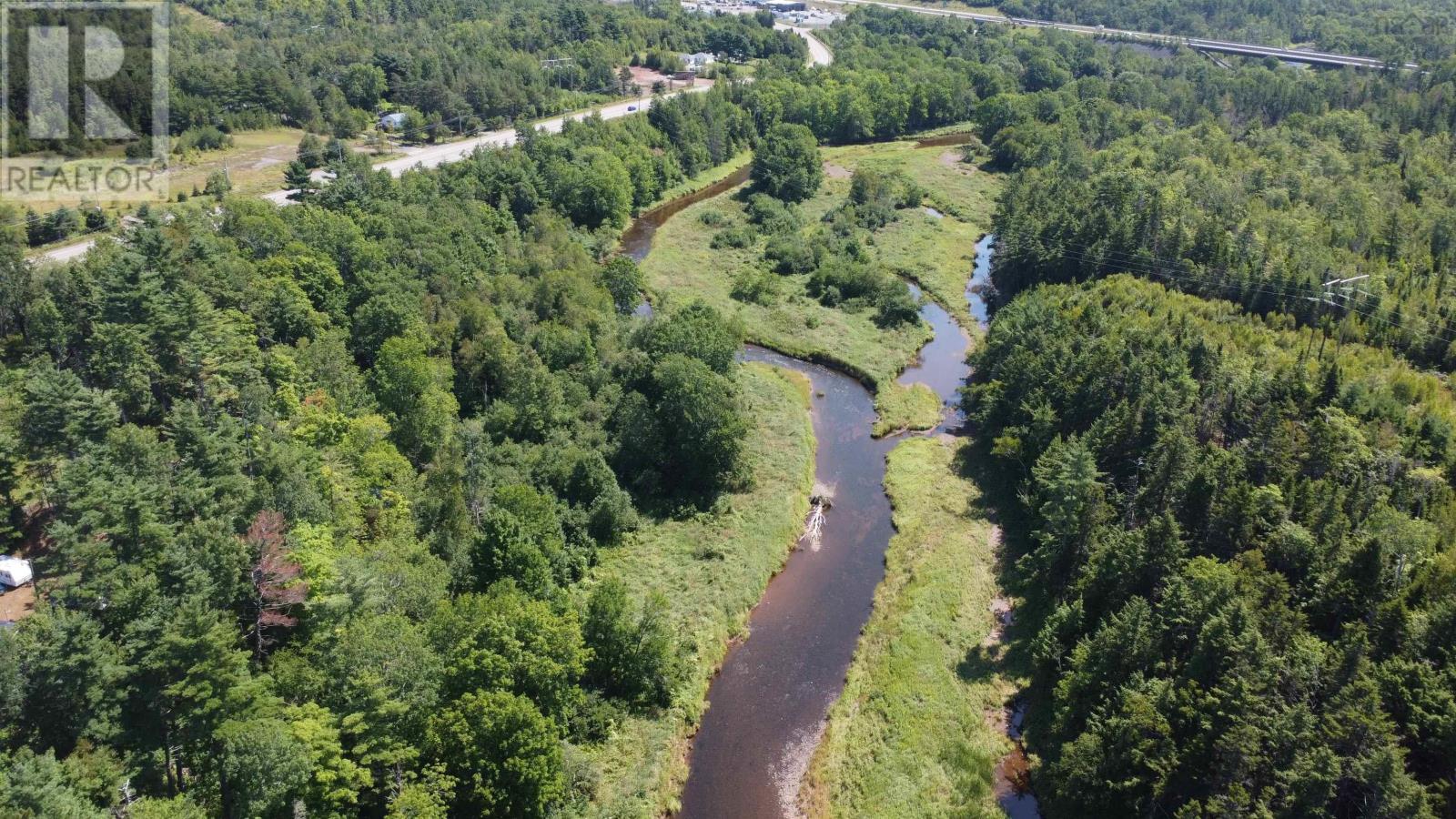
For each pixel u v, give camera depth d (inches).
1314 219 5595.5
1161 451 3545.8
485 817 2405.3
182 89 7032.5
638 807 2696.9
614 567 3688.5
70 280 3737.7
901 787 2812.5
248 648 2571.4
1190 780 2418.8
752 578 3688.5
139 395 3363.7
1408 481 3211.1
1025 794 2810.0
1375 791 2151.8
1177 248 5354.3
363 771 2247.8
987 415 4596.5
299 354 3865.7
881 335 5821.9
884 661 3292.3
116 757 2185.0
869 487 4402.1
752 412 4776.1
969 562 3772.1
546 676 2615.7
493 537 3095.5
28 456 3080.7
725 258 6899.6
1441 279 4729.3
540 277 5359.3
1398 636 2554.1
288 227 4650.6
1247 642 2481.5
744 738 3031.5
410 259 4837.6
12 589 2918.3
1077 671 2866.6
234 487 2918.3
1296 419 3590.1
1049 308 4899.1
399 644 2492.6
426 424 3818.9
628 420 4195.4
